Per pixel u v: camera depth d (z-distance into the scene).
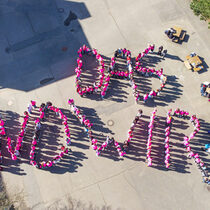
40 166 20.47
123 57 25.25
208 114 23.03
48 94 23.72
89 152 21.45
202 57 25.45
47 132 22.14
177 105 23.31
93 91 23.53
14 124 22.52
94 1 28.09
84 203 19.84
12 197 19.91
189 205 19.88
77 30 26.66
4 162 21.09
